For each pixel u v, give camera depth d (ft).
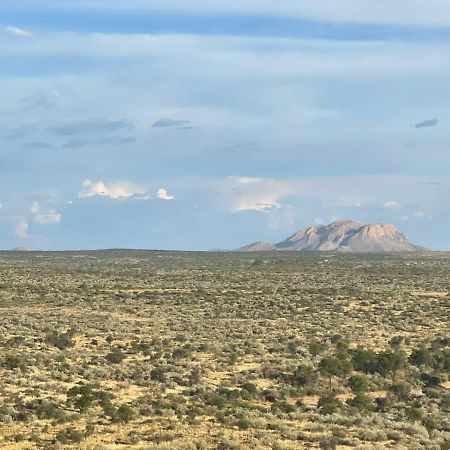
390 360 254.47
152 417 177.27
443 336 349.61
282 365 260.62
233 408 188.75
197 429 163.32
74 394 198.90
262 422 169.58
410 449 153.07
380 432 166.40
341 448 151.43
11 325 353.10
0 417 171.42
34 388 210.38
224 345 305.12
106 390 213.66
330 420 179.42
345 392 227.40
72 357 269.85
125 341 319.68
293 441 154.92
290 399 215.51
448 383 253.03
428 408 208.95
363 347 311.47
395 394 226.58
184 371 250.37
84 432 157.79
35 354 265.13
